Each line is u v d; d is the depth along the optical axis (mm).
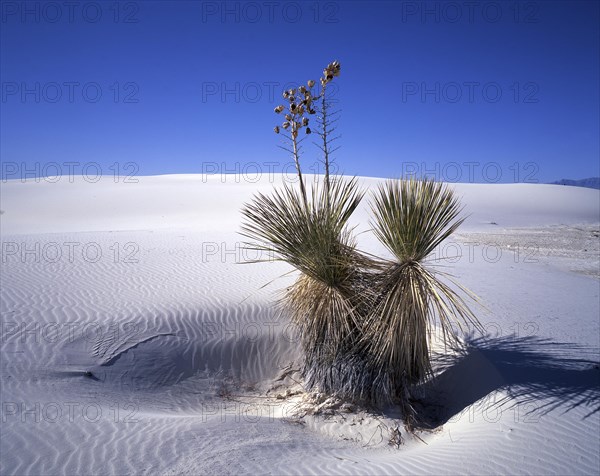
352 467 4656
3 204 43812
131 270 12281
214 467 4488
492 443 4895
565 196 55281
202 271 12695
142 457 4602
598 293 12922
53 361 6926
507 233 30891
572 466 4430
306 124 5750
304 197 5848
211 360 8008
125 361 7402
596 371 6750
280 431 5621
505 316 9977
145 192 49906
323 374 6355
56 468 4328
